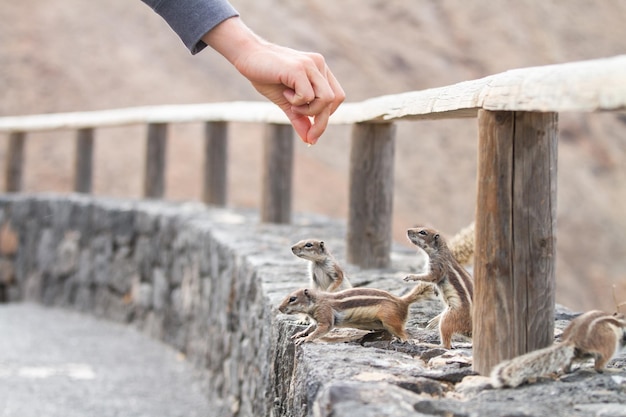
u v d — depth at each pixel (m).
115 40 38.44
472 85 5.08
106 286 17.06
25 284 19.31
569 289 37.59
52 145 32.56
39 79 35.53
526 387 4.64
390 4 46.88
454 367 5.16
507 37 47.50
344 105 10.09
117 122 18.34
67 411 10.45
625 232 40.59
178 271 14.27
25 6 38.62
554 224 4.93
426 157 40.75
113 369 12.85
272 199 13.62
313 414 4.79
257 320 8.30
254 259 9.40
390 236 9.88
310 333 5.93
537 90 4.17
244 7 42.66
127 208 16.44
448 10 47.75
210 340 11.87
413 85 43.28
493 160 4.89
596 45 49.66
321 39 42.91
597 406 4.29
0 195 20.42
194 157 33.22
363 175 9.79
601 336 4.76
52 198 18.80
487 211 4.93
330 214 32.88
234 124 36.47
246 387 8.95
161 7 5.64
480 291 4.96
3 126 21.41
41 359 13.25
